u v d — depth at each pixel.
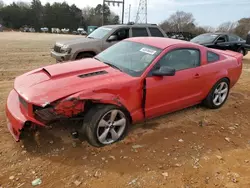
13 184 2.99
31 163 3.37
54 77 3.69
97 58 4.75
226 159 3.72
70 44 8.34
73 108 3.36
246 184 3.20
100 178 3.17
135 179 3.18
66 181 3.09
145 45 4.61
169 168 3.42
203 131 4.51
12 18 93.81
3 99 5.42
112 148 3.79
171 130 4.45
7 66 9.78
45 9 97.50
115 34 9.04
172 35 24.80
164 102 4.41
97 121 3.56
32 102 3.26
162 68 4.05
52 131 4.10
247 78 8.76
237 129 4.70
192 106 5.61
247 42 13.79
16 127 3.45
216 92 5.41
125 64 4.30
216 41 12.55
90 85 3.54
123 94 3.77
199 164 3.55
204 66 4.97
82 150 3.69
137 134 4.23
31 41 23.36
